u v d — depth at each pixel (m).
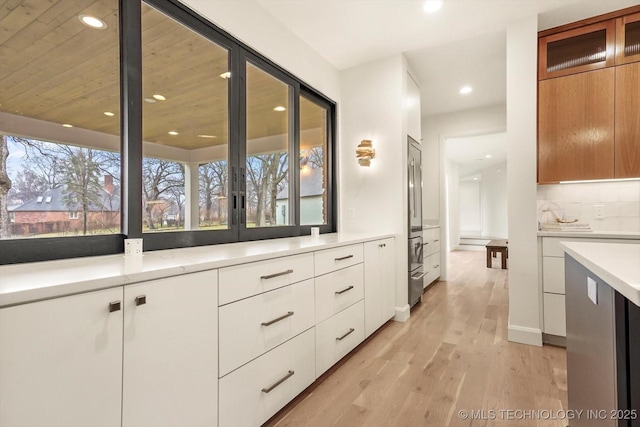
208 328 1.22
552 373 2.00
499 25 2.63
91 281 0.89
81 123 1.47
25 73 1.34
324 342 1.95
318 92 3.11
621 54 2.41
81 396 0.87
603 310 1.03
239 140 2.20
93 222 1.49
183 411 1.13
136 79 1.59
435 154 5.10
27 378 0.77
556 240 2.44
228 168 2.14
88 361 0.88
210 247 1.81
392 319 3.06
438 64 3.38
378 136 3.21
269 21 2.45
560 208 2.83
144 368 1.01
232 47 2.15
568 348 1.47
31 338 0.78
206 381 1.21
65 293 0.84
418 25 2.63
